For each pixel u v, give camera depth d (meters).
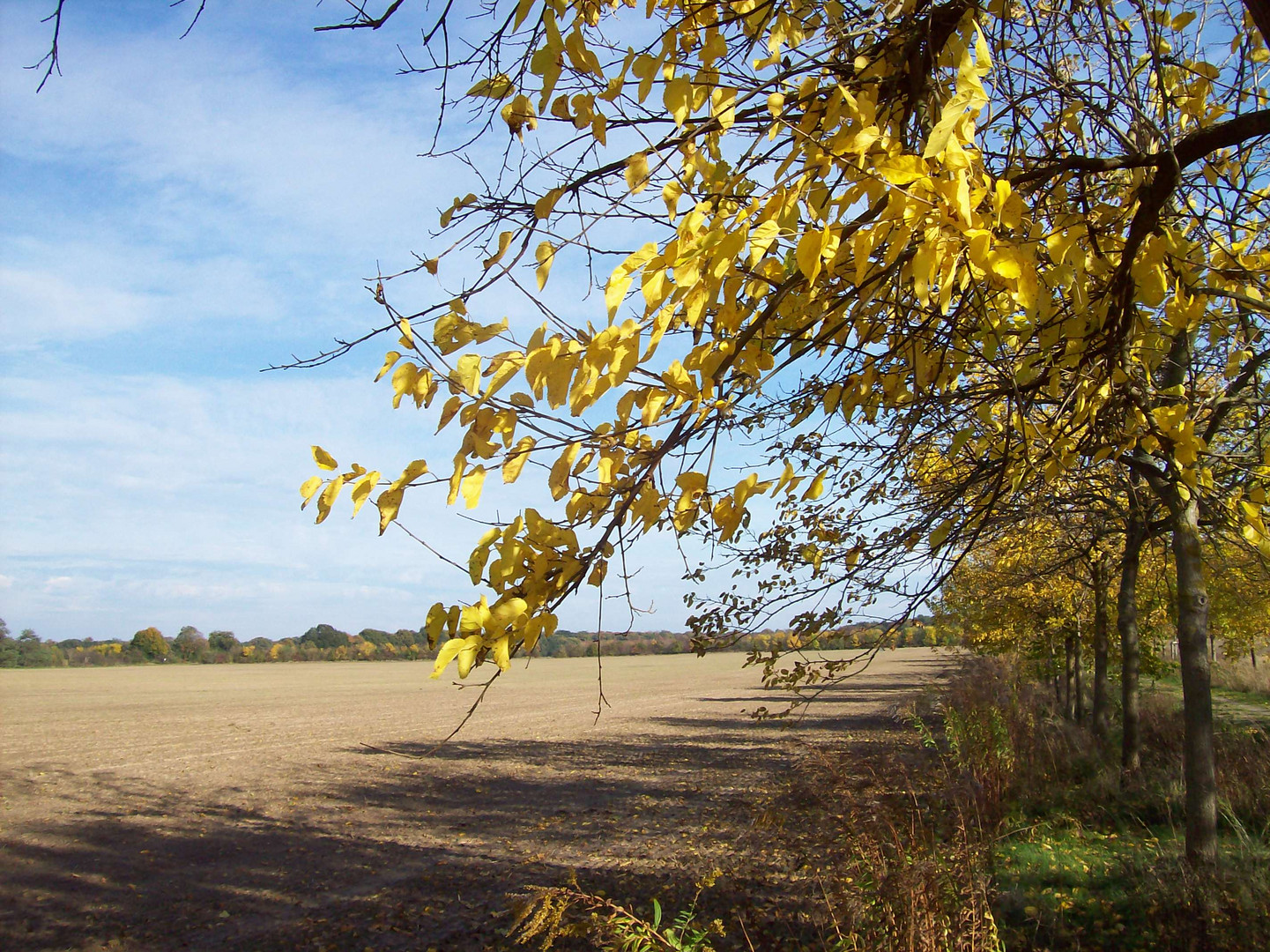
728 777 14.24
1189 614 5.45
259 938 7.47
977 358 2.59
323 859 10.20
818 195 1.75
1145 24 2.43
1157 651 15.17
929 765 8.19
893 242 1.39
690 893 7.23
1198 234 2.75
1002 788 7.94
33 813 13.39
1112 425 2.59
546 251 1.42
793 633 3.61
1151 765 9.45
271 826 12.22
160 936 7.62
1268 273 2.64
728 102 1.72
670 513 1.69
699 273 1.32
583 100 1.77
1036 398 2.70
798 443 3.27
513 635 1.45
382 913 7.95
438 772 17.00
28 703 39.34
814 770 6.45
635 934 2.90
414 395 1.41
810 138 1.56
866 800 4.59
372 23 2.04
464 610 1.40
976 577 11.30
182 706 37.16
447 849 10.48
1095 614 12.02
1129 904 5.40
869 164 1.42
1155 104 2.85
